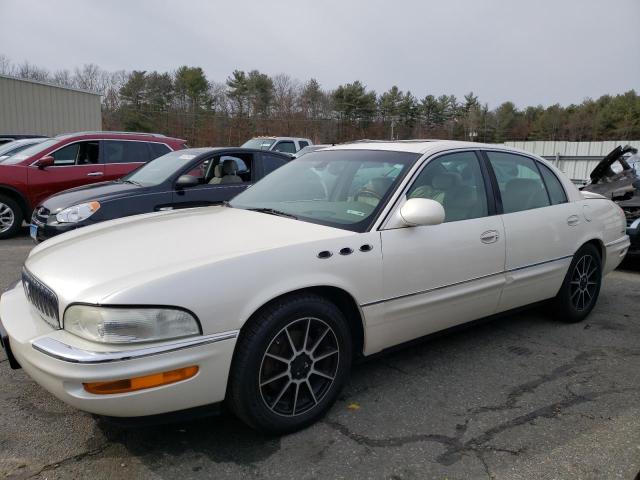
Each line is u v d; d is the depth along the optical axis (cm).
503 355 398
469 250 355
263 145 1747
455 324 367
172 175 668
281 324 272
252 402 266
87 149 898
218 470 254
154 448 272
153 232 313
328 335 297
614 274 677
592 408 319
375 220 317
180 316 242
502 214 388
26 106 2370
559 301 454
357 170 368
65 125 2538
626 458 268
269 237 295
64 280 257
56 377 234
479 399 329
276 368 280
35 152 872
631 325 469
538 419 305
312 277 281
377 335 318
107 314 233
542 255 414
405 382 351
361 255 301
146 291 238
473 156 390
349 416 306
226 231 310
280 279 270
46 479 246
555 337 436
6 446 271
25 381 341
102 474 250
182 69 5588
